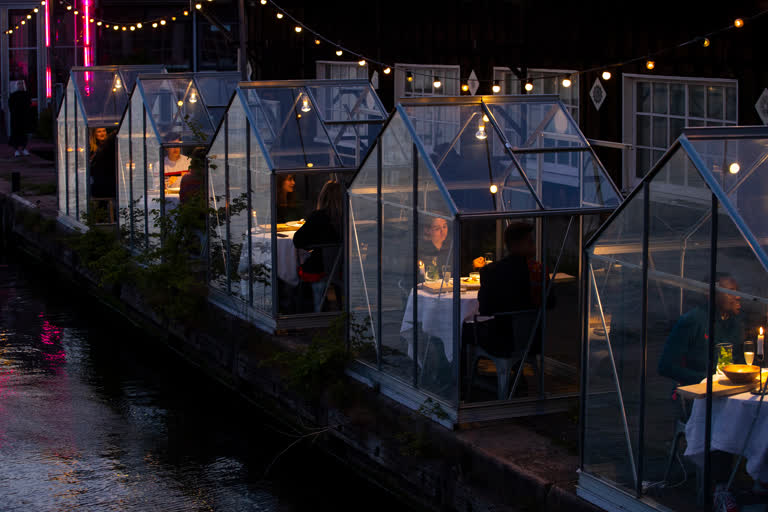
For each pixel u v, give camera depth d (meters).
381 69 16.23
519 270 7.69
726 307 5.41
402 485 7.87
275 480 8.42
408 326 8.04
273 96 10.68
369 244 8.57
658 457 5.79
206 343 11.43
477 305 7.59
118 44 31.88
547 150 8.20
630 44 10.98
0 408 10.28
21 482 8.36
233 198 11.10
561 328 7.87
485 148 8.09
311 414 9.12
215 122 13.57
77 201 15.98
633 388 5.95
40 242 17.53
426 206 7.77
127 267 13.60
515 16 12.81
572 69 11.98
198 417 10.07
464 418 7.51
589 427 6.25
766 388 5.27
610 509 6.04
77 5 29.22
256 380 10.14
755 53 9.26
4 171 23.36
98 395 10.76
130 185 14.02
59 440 9.37
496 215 7.56
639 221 5.93
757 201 5.45
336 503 7.93
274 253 10.17
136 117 13.67
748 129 5.69
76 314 14.41
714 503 5.46
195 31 31.88
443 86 14.76
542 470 6.53
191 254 12.34
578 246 7.96
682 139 5.59
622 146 11.08
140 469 8.66
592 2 11.50
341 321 9.05
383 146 8.30
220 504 7.92
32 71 29.33
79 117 15.45
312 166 10.31
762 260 5.18
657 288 5.81
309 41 18.69
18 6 28.80
